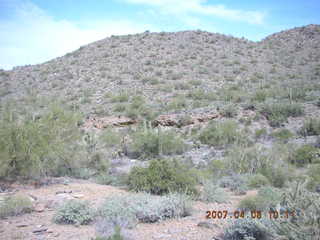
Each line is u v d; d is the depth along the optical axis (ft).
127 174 36.99
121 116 95.96
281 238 17.21
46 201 27.37
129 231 20.34
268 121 86.99
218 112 92.89
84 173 41.19
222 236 19.99
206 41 200.03
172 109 100.07
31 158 34.06
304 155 53.62
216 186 31.68
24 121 37.06
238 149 50.88
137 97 112.16
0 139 33.14
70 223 22.25
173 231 21.04
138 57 168.35
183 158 59.98
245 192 34.73
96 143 56.90
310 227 16.52
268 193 26.71
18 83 156.04
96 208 24.06
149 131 69.67
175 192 27.71
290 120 85.97
